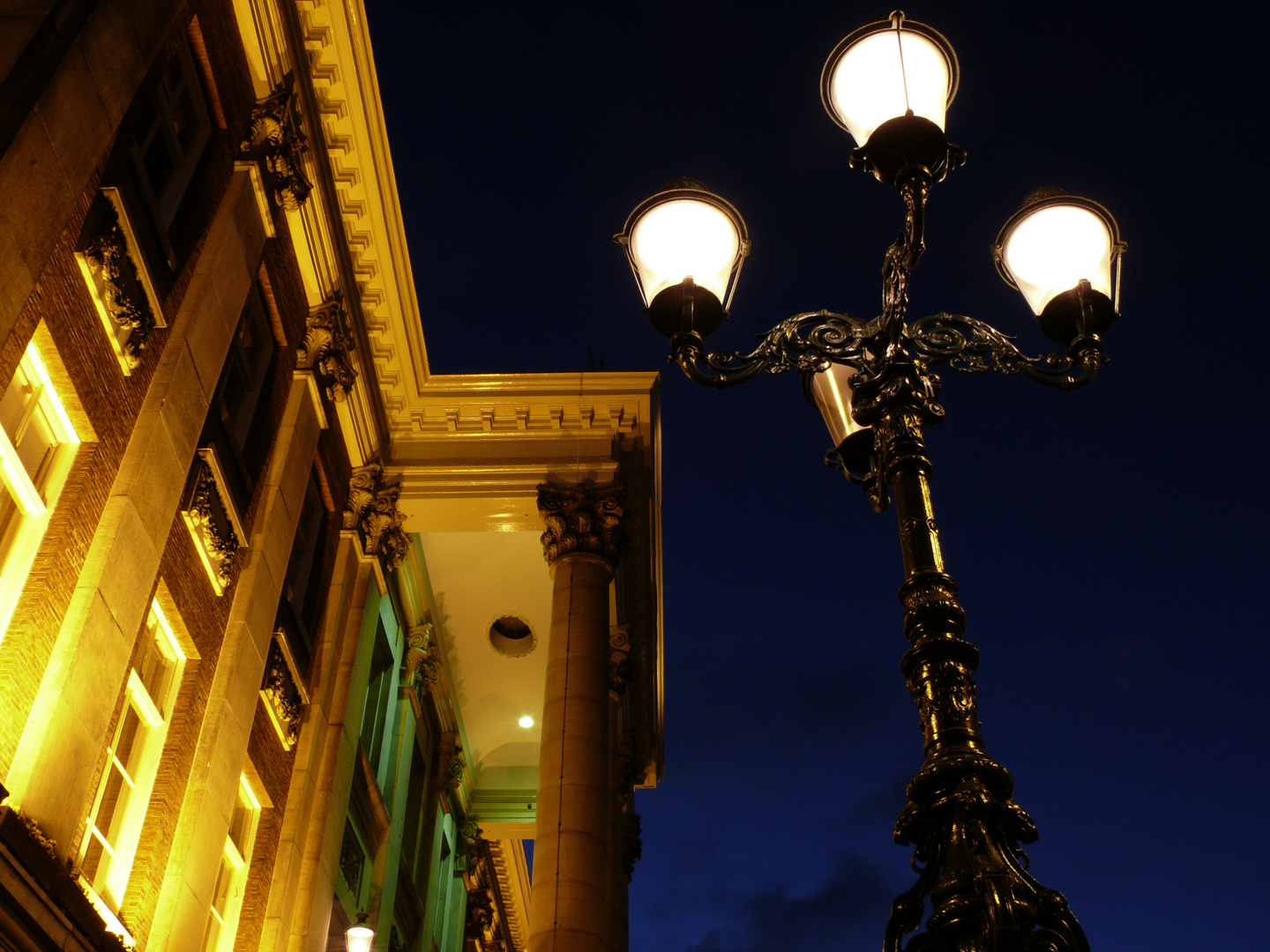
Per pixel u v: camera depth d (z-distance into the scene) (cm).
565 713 1788
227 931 1467
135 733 1242
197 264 1360
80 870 1088
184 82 1399
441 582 2661
